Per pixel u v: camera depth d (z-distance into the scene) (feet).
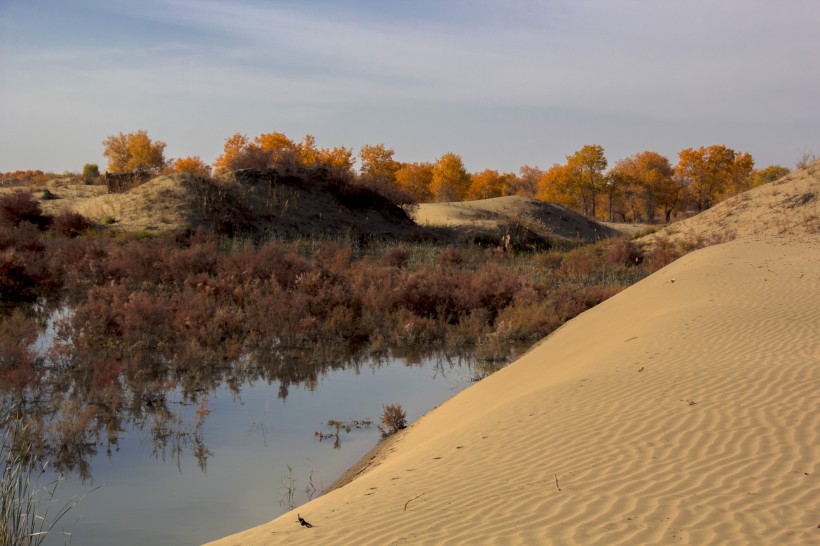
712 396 24.93
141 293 59.06
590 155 279.28
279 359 51.78
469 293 68.49
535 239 136.46
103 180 181.06
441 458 23.22
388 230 134.21
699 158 298.56
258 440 34.35
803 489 16.26
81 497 26.68
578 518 15.61
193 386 43.55
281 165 142.61
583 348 43.37
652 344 36.76
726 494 16.29
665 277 62.39
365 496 19.97
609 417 24.20
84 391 40.63
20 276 72.18
